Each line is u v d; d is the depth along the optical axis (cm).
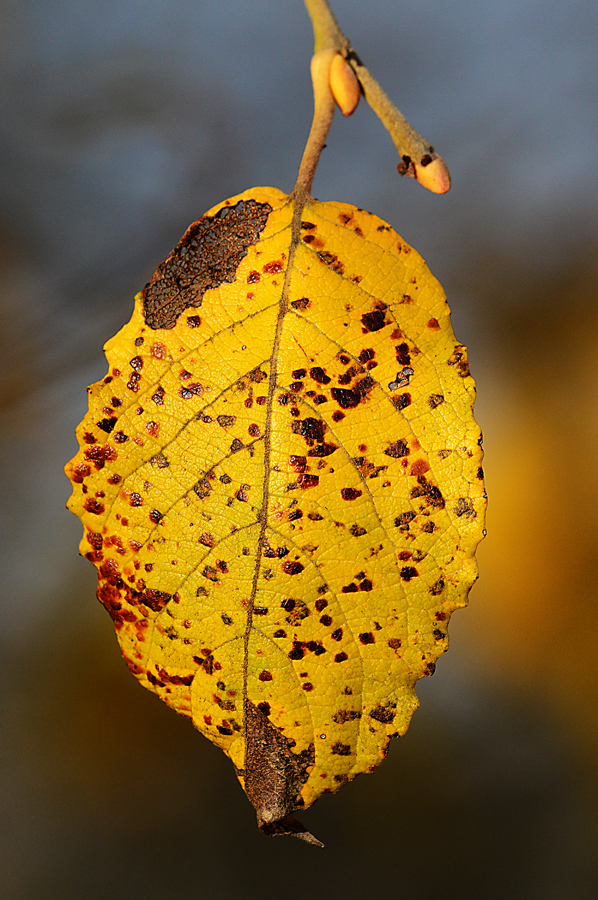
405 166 33
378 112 33
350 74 33
